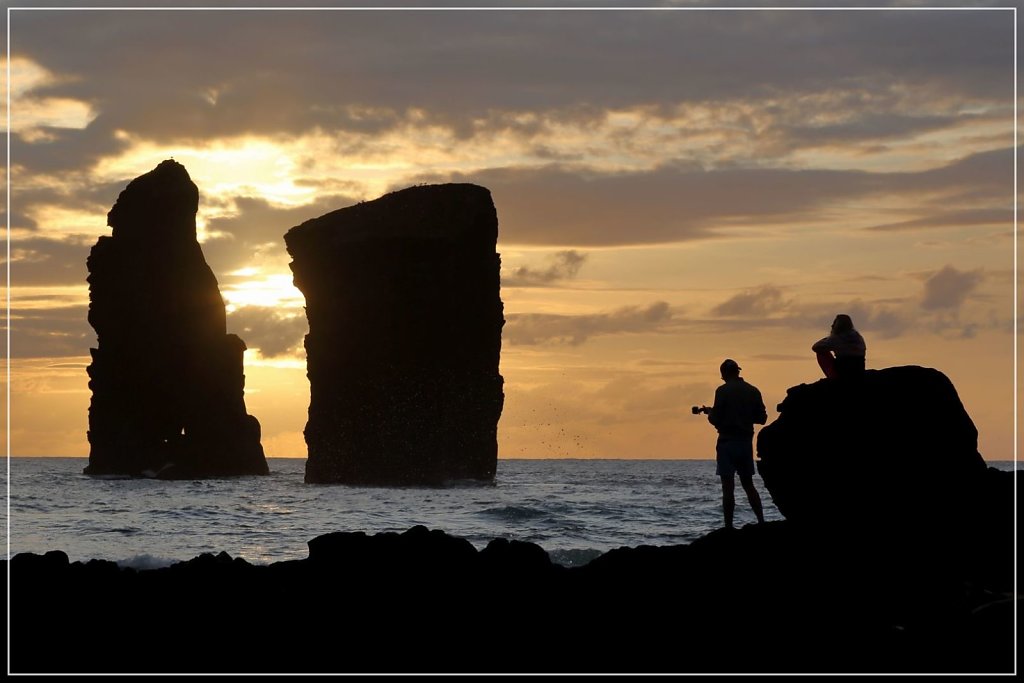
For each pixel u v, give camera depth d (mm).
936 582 17562
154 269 130250
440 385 100500
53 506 54969
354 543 18531
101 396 128625
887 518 18562
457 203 102750
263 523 41156
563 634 15805
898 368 19547
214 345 131875
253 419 134875
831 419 19125
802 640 15180
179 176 132875
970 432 19047
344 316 102625
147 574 18750
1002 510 18812
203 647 15555
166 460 128000
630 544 29938
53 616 16812
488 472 102250
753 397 21359
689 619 16078
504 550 18375
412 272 101062
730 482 21203
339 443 101750
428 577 17578
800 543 18266
